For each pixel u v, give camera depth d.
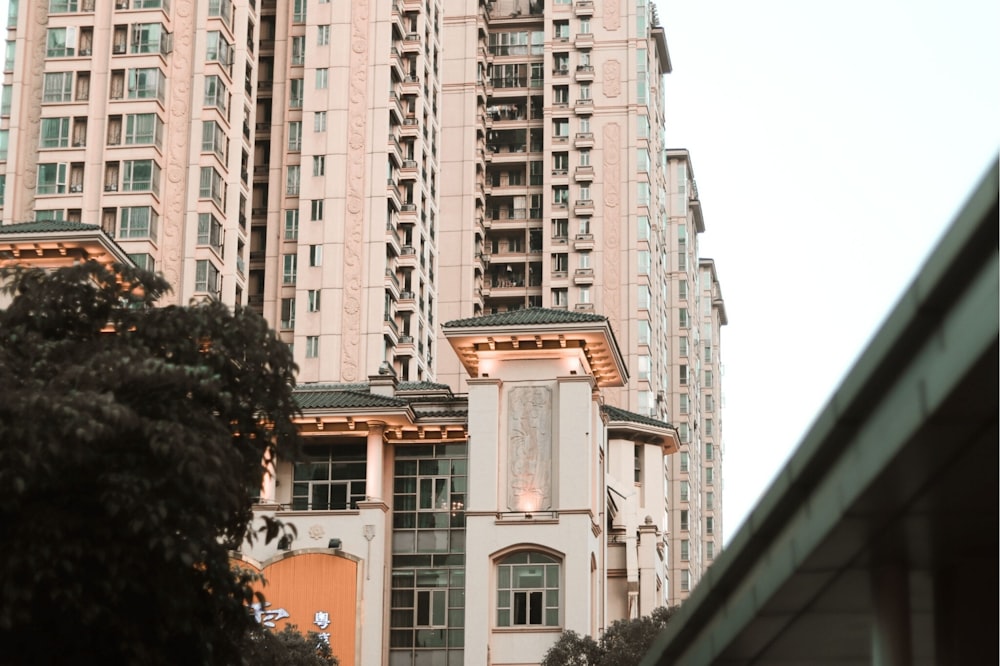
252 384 30.33
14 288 31.11
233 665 29.39
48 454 25.95
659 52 163.62
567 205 149.88
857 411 15.62
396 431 74.38
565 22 154.25
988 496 16.06
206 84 98.81
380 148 108.75
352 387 79.81
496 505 71.25
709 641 23.03
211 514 28.03
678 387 174.38
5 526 26.12
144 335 30.17
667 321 176.62
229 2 101.88
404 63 115.94
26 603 26.27
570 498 70.94
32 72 99.00
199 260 95.88
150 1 99.12
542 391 72.75
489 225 151.38
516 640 69.44
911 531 17.23
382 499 73.38
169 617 27.16
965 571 18.16
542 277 150.38
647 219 148.50
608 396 144.12
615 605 80.94
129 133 97.00
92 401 26.11
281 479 74.25
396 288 109.38
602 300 147.00
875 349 14.58
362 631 70.69
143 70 97.94
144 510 26.17
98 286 31.41
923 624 19.75
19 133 97.75
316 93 110.31
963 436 14.56
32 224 71.00
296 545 72.06
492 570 70.50
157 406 28.02
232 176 99.69
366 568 71.56
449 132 145.50
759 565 20.06
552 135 151.62
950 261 12.77
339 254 106.88
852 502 16.41
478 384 72.75
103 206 95.94
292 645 61.47
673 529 167.38
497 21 157.12
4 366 28.56
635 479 96.38
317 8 112.12
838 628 21.53
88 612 26.14
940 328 13.65
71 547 25.88
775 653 23.22
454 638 72.25
